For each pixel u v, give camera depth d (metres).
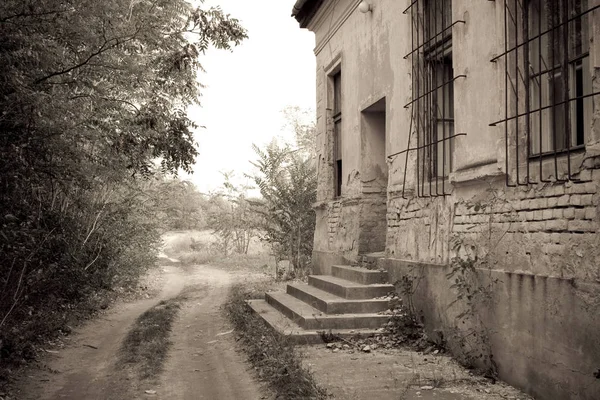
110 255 11.59
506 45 5.65
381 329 7.60
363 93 10.17
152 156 10.37
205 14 9.30
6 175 6.12
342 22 11.33
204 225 36.25
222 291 15.23
